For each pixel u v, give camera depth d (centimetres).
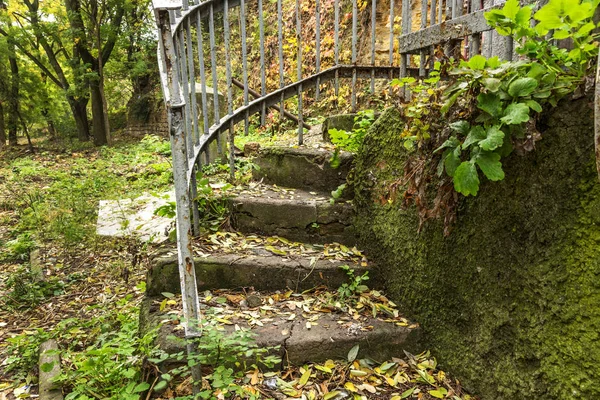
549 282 146
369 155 265
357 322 216
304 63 752
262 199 282
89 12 1421
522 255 158
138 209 478
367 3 668
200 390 169
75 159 1138
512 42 181
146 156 875
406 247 228
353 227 279
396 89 356
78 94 1507
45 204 579
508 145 152
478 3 206
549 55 150
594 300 131
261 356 193
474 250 182
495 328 171
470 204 184
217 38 1180
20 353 270
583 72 138
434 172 193
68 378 206
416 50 253
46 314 320
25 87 1645
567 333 140
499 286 169
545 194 148
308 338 199
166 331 195
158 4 161
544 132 147
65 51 1570
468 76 162
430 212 192
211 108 662
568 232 140
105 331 270
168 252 244
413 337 212
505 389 165
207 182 270
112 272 374
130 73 1537
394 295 238
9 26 1487
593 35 137
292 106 724
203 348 171
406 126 206
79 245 444
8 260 445
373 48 355
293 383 186
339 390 184
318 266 243
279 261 244
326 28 737
